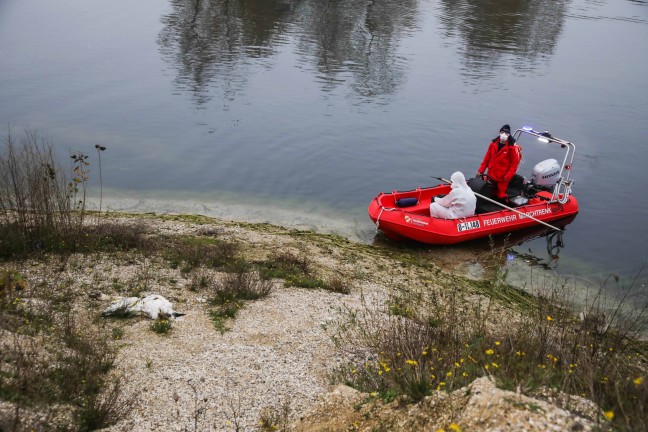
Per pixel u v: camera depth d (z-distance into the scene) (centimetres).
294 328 868
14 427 500
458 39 3325
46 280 927
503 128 1499
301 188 1739
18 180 1077
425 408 510
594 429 418
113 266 1023
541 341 678
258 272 1101
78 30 3206
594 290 1257
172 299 927
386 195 1519
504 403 456
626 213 1684
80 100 2272
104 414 590
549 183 1620
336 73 2722
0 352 656
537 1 4334
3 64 2606
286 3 3888
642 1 4588
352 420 565
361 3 3972
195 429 585
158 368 721
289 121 2194
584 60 3091
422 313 980
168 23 3394
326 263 1246
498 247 1476
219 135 2050
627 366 634
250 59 2856
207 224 1419
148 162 1827
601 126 2277
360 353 795
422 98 2475
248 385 701
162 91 2423
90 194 1606
